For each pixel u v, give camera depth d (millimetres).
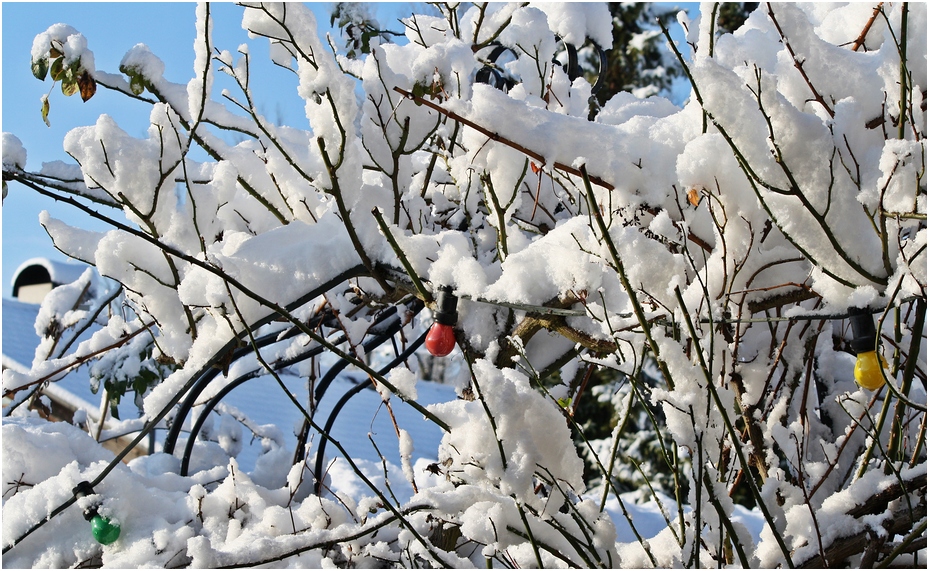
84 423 3240
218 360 2248
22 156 2441
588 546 1988
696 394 1956
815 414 2535
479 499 2072
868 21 2238
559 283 2090
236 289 2184
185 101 2498
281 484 2748
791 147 1954
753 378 2287
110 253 2346
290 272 2215
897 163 1914
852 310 1971
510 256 2135
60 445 2494
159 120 2295
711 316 1923
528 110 2121
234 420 3129
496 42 2701
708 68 1951
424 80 2248
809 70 2125
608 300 2143
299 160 2404
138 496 2367
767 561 2080
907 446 2334
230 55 2330
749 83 1960
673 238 2088
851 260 1950
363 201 2264
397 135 2270
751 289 2045
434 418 2053
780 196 1991
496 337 2328
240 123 2541
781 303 2098
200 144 2498
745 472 1912
